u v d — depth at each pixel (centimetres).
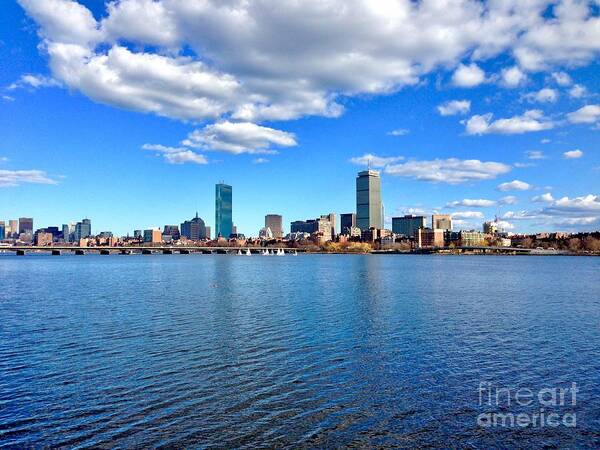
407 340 4759
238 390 3272
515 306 7300
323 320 5916
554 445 2552
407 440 2588
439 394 3225
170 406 3002
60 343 4650
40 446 2505
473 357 4119
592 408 3017
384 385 3384
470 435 2653
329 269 19438
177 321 5853
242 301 7894
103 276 15038
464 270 18825
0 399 3112
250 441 2567
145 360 4006
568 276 15062
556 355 4194
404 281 12506
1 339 4838
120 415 2870
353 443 2552
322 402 3072
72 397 3148
